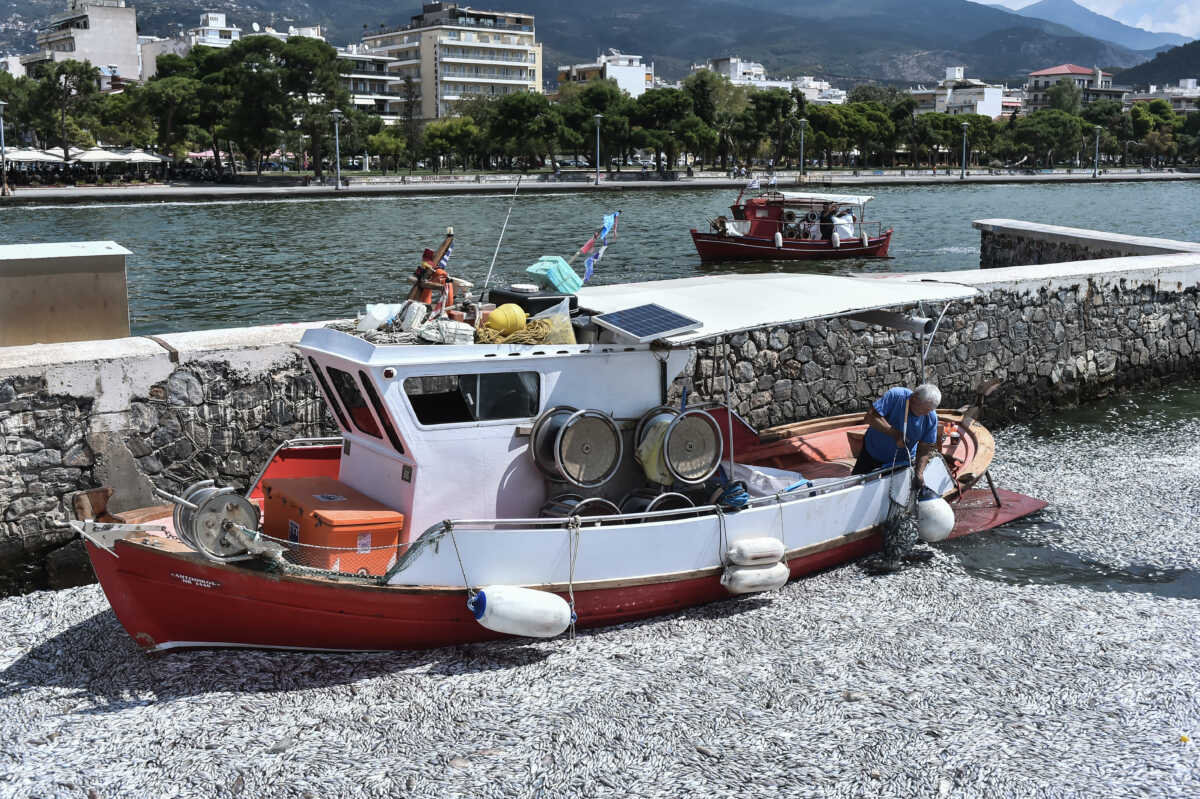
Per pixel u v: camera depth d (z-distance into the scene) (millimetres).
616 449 8602
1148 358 18469
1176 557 10273
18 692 7629
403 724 7098
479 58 188500
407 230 51750
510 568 8008
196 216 62000
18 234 48562
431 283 8914
